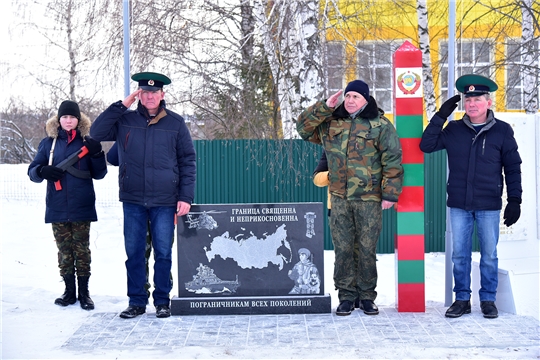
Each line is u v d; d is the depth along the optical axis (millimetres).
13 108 18422
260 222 6082
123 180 5887
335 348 4969
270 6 11789
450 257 6422
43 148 6453
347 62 12539
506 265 6285
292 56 10820
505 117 6680
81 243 6414
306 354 4836
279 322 5742
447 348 4957
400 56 6078
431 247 11008
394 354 4824
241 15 12125
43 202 13234
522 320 5723
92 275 8914
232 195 11047
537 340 5133
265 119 12164
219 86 12273
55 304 6488
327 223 11016
